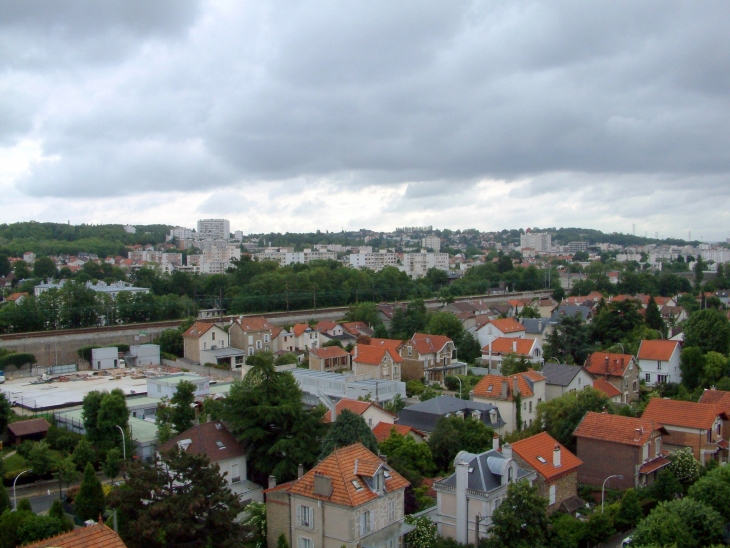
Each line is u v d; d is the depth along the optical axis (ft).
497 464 172.55
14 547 154.40
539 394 299.38
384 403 317.83
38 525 157.69
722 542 177.68
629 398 342.44
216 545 145.07
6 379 418.31
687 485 217.15
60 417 298.97
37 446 239.30
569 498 200.23
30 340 455.63
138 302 596.29
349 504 146.41
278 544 156.66
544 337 501.15
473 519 167.22
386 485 156.76
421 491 197.26
